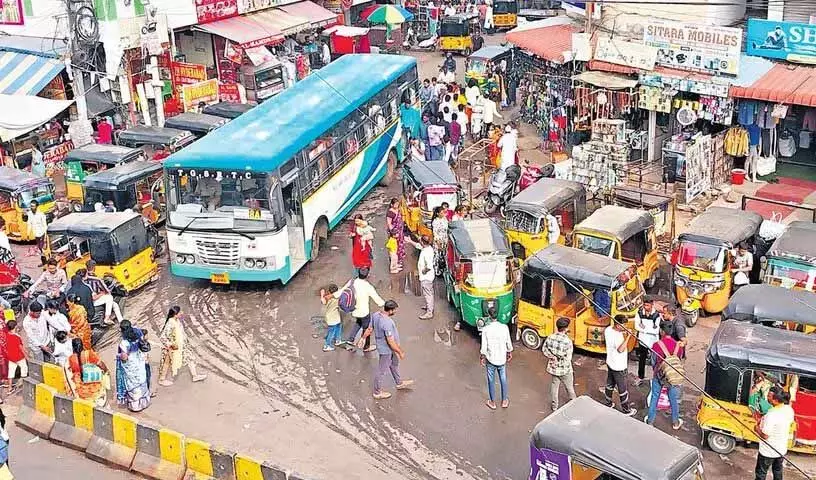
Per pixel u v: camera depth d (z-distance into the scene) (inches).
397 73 1237.7
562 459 542.9
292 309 895.7
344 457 656.4
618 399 709.9
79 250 903.1
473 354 795.4
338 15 1785.2
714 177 1073.5
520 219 911.7
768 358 610.5
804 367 602.5
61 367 735.7
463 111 1332.4
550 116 1277.1
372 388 749.9
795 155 1150.3
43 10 1342.3
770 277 792.9
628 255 871.7
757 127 1087.6
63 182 1253.7
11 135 1177.4
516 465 637.9
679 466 514.9
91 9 1280.8
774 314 689.6
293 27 1581.0
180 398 744.3
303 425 700.7
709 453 644.1
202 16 1476.4
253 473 596.1
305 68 1606.8
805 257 777.6
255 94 1464.1
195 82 1435.8
